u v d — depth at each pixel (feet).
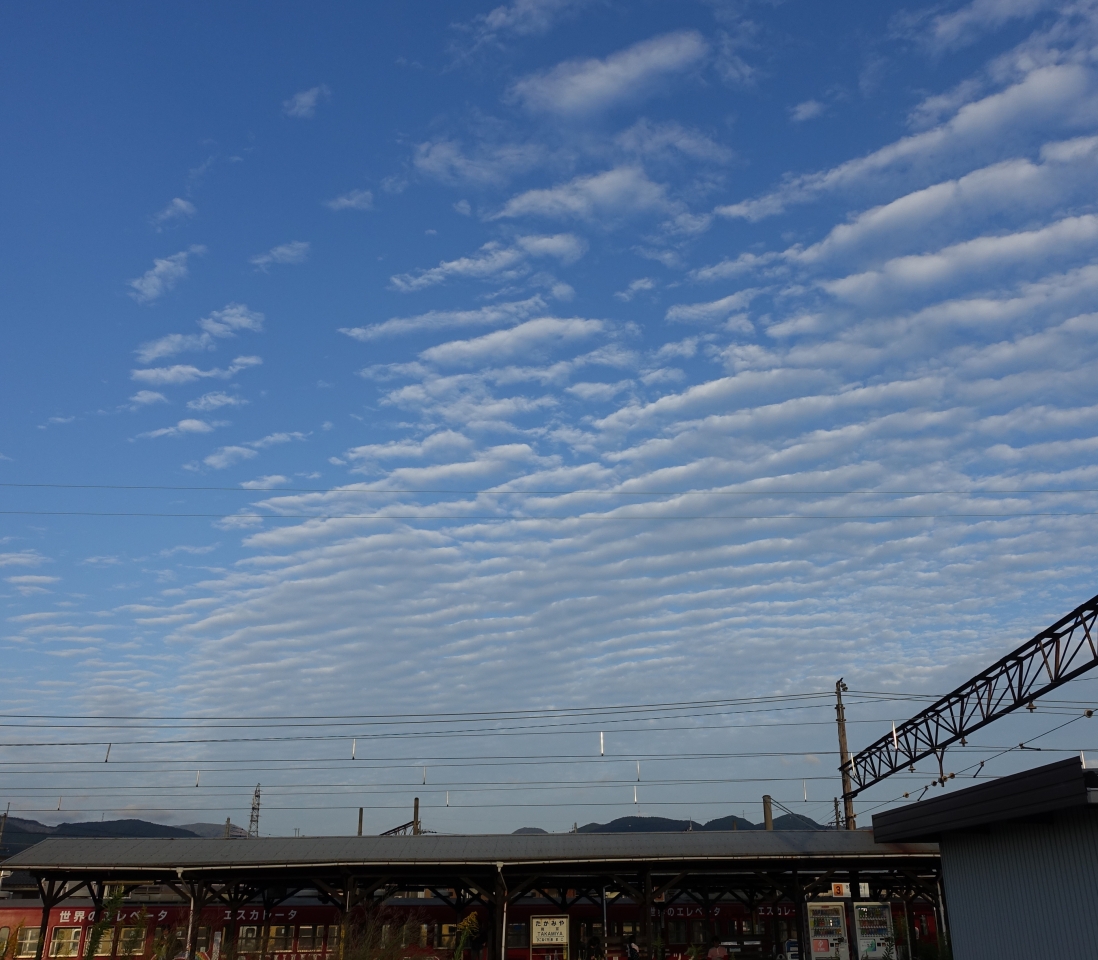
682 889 122.31
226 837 114.01
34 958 110.93
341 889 116.47
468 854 104.17
